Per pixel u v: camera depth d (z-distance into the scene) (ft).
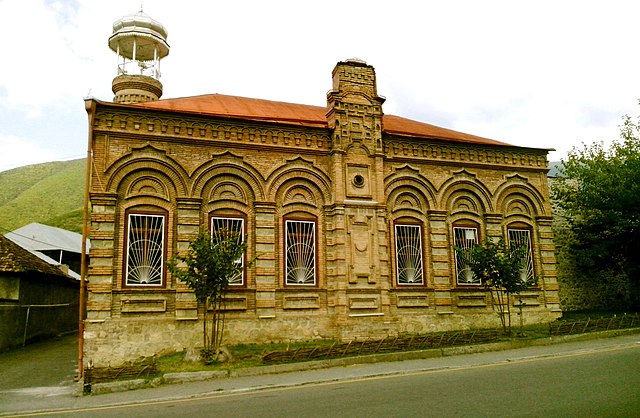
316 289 65.92
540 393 33.45
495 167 79.46
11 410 37.11
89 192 58.49
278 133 67.87
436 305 71.87
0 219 328.90
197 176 63.31
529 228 80.12
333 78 73.56
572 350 53.36
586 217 91.25
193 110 70.18
